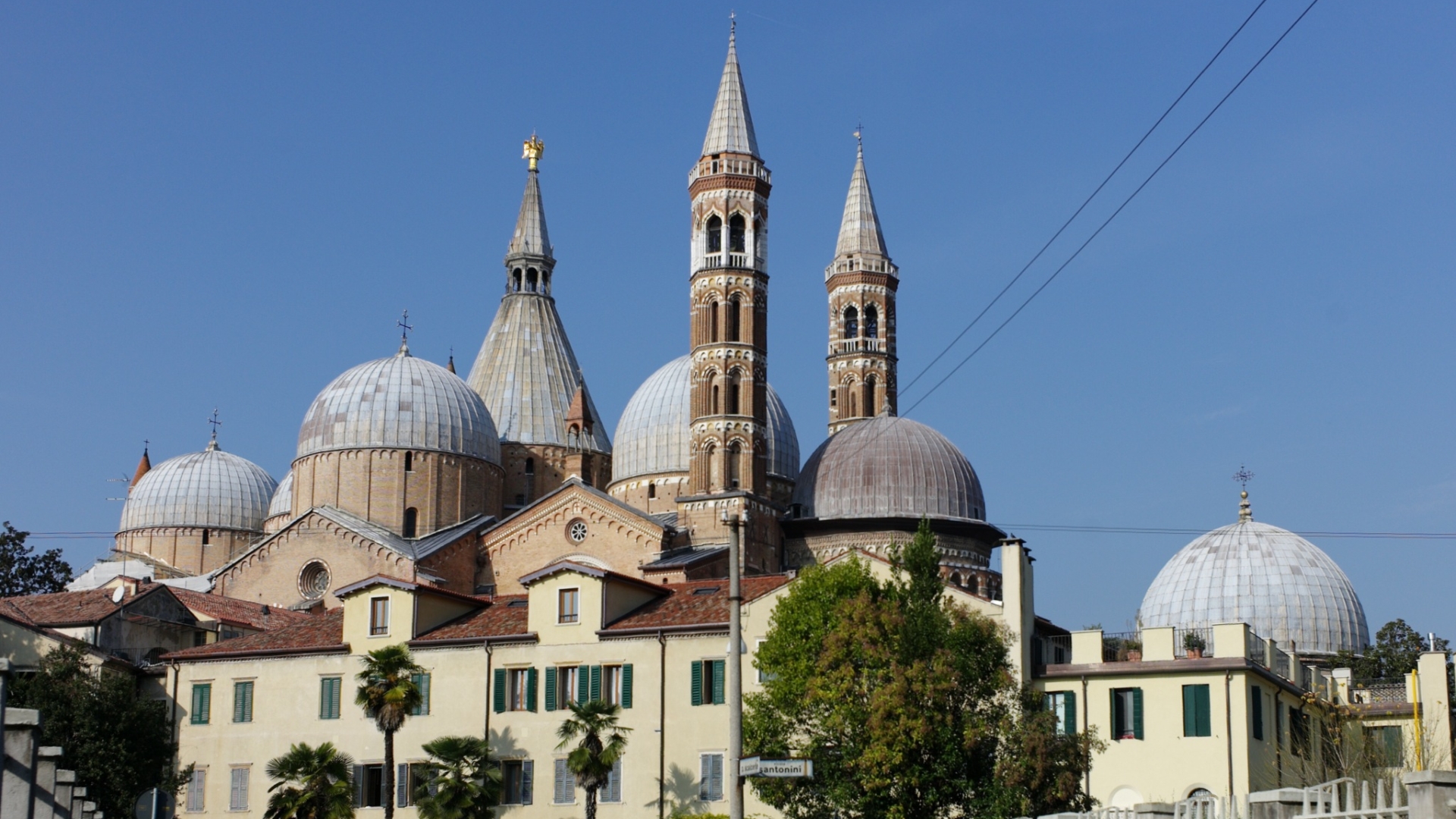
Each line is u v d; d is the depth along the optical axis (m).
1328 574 119.38
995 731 73.06
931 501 123.44
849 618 74.31
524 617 92.56
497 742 87.69
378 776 89.62
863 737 72.56
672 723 85.06
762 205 126.88
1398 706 94.12
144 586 110.75
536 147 158.62
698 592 93.31
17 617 100.81
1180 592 120.38
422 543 124.94
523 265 154.00
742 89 129.00
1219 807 47.88
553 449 145.00
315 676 92.19
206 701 94.00
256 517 154.38
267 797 91.25
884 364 142.38
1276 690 85.25
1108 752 80.19
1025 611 83.31
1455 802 36.62
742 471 122.00
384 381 132.38
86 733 84.56
